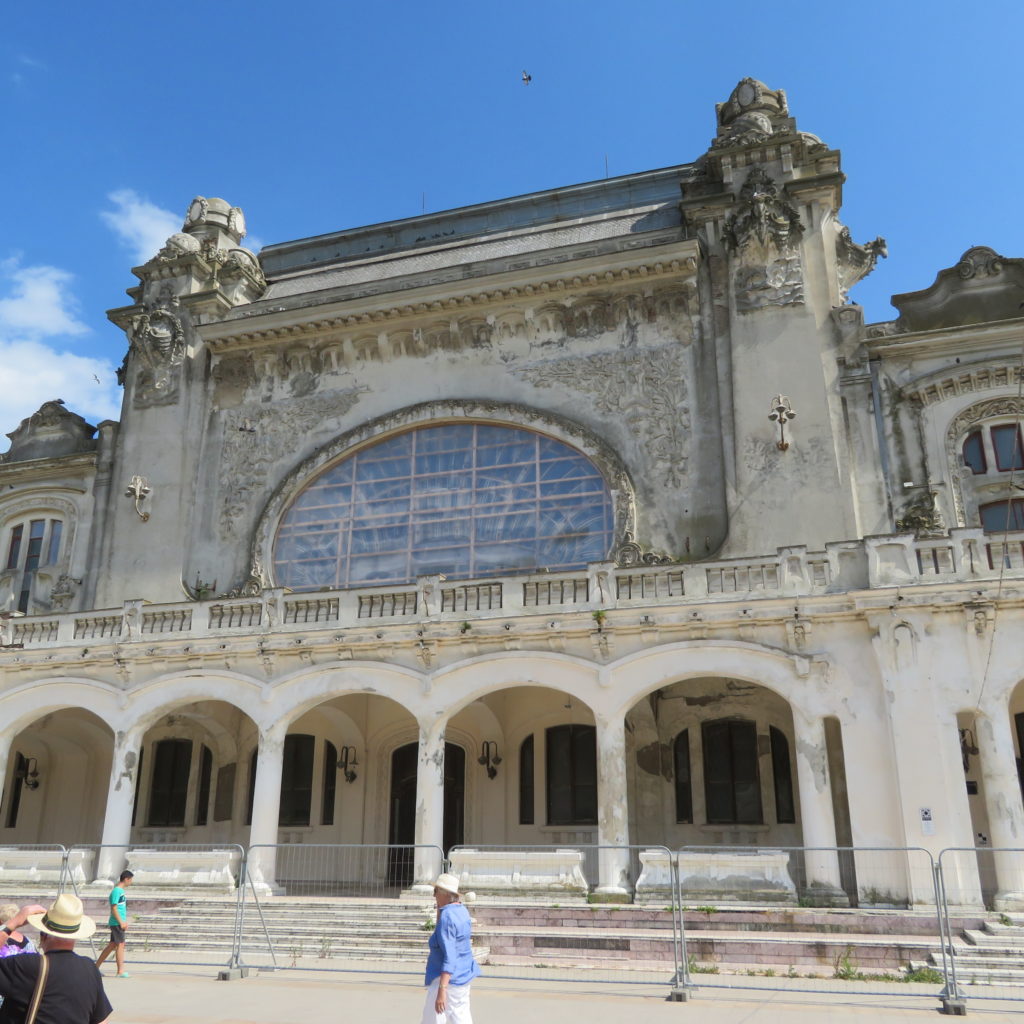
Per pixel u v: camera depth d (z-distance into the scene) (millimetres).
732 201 33031
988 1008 14758
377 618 26609
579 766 29906
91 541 36625
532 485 32281
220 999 15172
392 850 31172
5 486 39531
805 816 22312
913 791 21484
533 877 22766
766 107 35594
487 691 25250
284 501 34375
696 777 28562
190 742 34531
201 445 36188
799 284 31359
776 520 28984
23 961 7438
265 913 22688
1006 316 30891
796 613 23422
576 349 33281
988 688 21844
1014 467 28641
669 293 32656
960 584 22406
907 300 31984
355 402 35125
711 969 17859
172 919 22688
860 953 17984
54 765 35562
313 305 35656
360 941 20453
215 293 37438
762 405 30312
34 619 30094
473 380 34031
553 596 25516
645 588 25000
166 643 28016
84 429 40281
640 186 38156
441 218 40750
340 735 32281
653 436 31438
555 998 15289
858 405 29938
